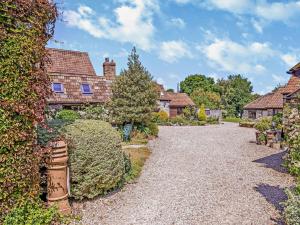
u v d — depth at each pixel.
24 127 4.18
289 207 4.30
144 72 16.92
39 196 4.62
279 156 11.17
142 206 5.61
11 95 4.04
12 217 4.05
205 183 7.35
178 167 9.30
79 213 5.10
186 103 40.88
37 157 4.35
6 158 3.99
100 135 5.84
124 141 14.85
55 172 4.79
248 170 8.87
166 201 5.92
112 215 5.13
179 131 22.50
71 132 5.44
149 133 17.02
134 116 16.03
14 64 4.05
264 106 35.41
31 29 4.27
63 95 18.17
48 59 4.54
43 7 4.38
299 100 6.14
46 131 5.07
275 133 14.28
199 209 5.47
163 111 34.12
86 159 5.49
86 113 15.56
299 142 5.70
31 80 4.23
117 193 6.38
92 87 20.28
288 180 7.55
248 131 23.31
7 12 3.99
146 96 16.70
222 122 41.16
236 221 4.86
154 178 7.84
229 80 62.16
